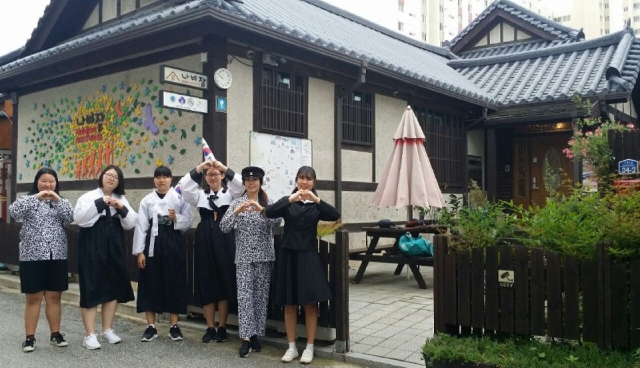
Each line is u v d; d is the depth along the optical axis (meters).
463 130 12.84
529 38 16.73
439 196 8.12
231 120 7.57
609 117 11.91
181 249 5.68
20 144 10.58
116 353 5.14
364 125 10.15
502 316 4.18
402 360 4.70
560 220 4.25
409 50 14.88
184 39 7.43
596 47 14.06
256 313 5.16
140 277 5.62
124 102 8.59
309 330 4.91
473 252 4.33
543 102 11.94
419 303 6.71
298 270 4.85
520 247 4.12
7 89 10.65
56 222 5.32
